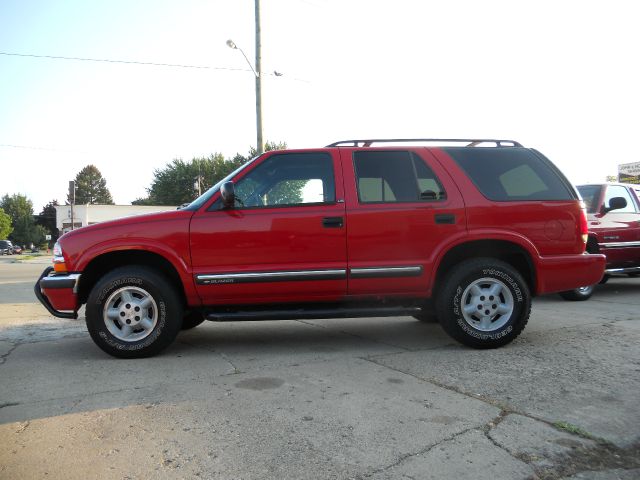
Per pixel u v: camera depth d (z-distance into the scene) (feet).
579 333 17.58
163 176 206.69
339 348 16.25
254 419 10.21
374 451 8.77
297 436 9.39
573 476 7.95
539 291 15.88
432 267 15.43
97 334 14.98
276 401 11.23
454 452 8.69
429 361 14.32
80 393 11.97
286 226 15.14
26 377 13.34
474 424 9.79
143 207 185.37
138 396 11.70
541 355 14.71
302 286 15.21
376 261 15.31
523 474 7.99
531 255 15.71
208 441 9.24
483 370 13.29
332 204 15.43
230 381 12.76
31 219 307.99
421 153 16.16
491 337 15.35
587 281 16.15
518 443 8.99
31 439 9.42
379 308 15.70
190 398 11.51
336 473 8.07
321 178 15.80
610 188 29.17
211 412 10.62
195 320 18.99
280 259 15.15
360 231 15.26
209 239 15.01
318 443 9.09
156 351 15.24
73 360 15.14
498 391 11.63
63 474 8.12
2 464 8.46
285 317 15.25
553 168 16.49
